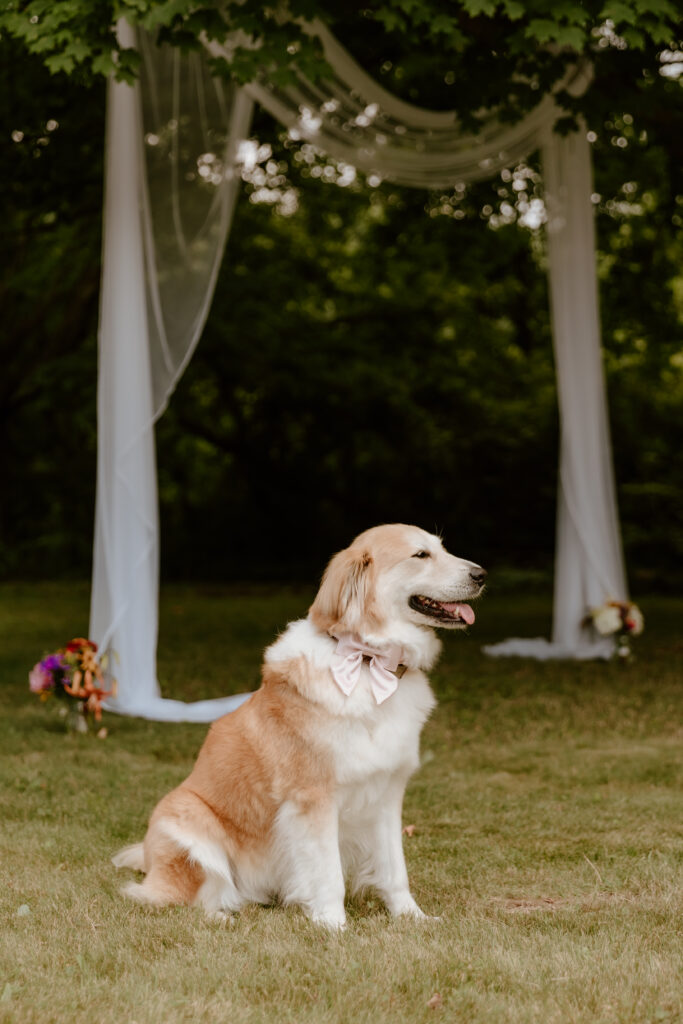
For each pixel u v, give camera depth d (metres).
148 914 3.94
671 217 13.34
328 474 24.81
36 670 7.62
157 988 3.29
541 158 11.14
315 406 23.70
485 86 9.13
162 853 4.08
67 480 24.88
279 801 4.00
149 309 8.48
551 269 11.04
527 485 22.44
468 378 23.80
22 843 5.04
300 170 16.42
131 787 6.21
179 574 24.31
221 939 3.70
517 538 22.77
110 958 3.54
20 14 7.16
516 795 6.10
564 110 9.53
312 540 25.06
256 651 11.96
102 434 8.38
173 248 8.44
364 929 3.89
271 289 21.30
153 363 8.49
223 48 8.09
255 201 17.67
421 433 23.33
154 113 8.34
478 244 17.02
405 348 23.59
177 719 8.18
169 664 10.88
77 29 7.04
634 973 3.37
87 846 5.03
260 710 4.13
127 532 8.34
